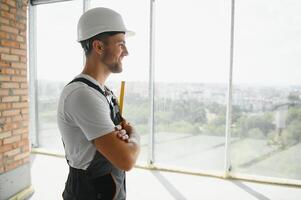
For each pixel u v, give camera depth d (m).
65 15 4.16
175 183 3.28
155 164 3.80
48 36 4.32
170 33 3.60
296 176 3.26
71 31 4.15
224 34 3.39
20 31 2.67
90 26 1.03
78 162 1.03
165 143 3.78
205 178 3.44
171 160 3.77
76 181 1.04
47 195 2.90
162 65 3.67
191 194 2.97
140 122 3.83
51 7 4.23
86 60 1.07
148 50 3.65
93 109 0.94
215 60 3.46
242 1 3.29
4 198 2.53
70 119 1.00
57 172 3.61
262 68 3.30
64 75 4.27
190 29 3.52
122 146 0.95
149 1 3.58
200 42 3.50
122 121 1.17
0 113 2.45
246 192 3.03
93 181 1.02
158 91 3.73
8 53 2.53
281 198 2.88
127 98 3.83
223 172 3.52
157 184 3.24
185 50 3.57
